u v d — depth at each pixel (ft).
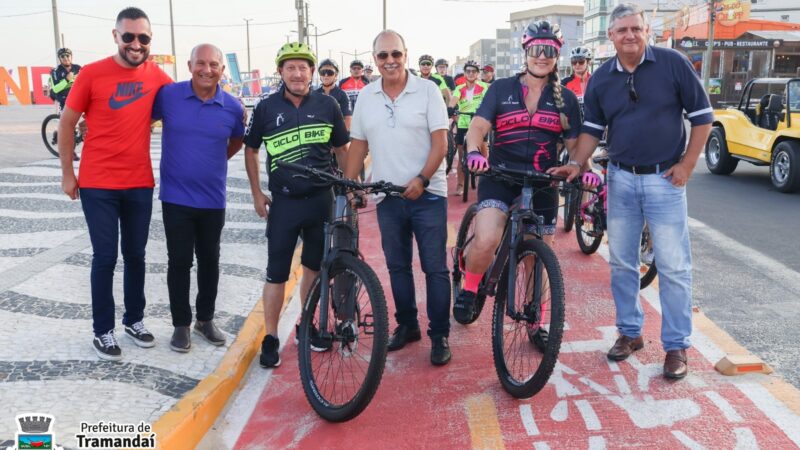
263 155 43.70
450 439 10.88
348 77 35.04
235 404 12.26
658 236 12.78
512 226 12.48
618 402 11.87
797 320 15.85
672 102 12.37
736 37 110.42
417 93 13.33
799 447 10.34
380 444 10.81
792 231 24.43
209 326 14.07
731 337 14.67
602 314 16.16
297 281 19.07
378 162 13.70
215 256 13.80
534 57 12.71
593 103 13.14
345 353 12.06
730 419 11.20
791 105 32.73
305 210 13.35
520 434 10.95
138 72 12.55
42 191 29.25
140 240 13.05
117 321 14.58
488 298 17.44
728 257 21.21
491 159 13.73
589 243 21.22
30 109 117.50
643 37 12.11
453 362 13.76
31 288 16.21
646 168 12.74
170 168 12.96
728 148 37.52
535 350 13.71
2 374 11.70
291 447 10.81
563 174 12.59
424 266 13.80
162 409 10.91
